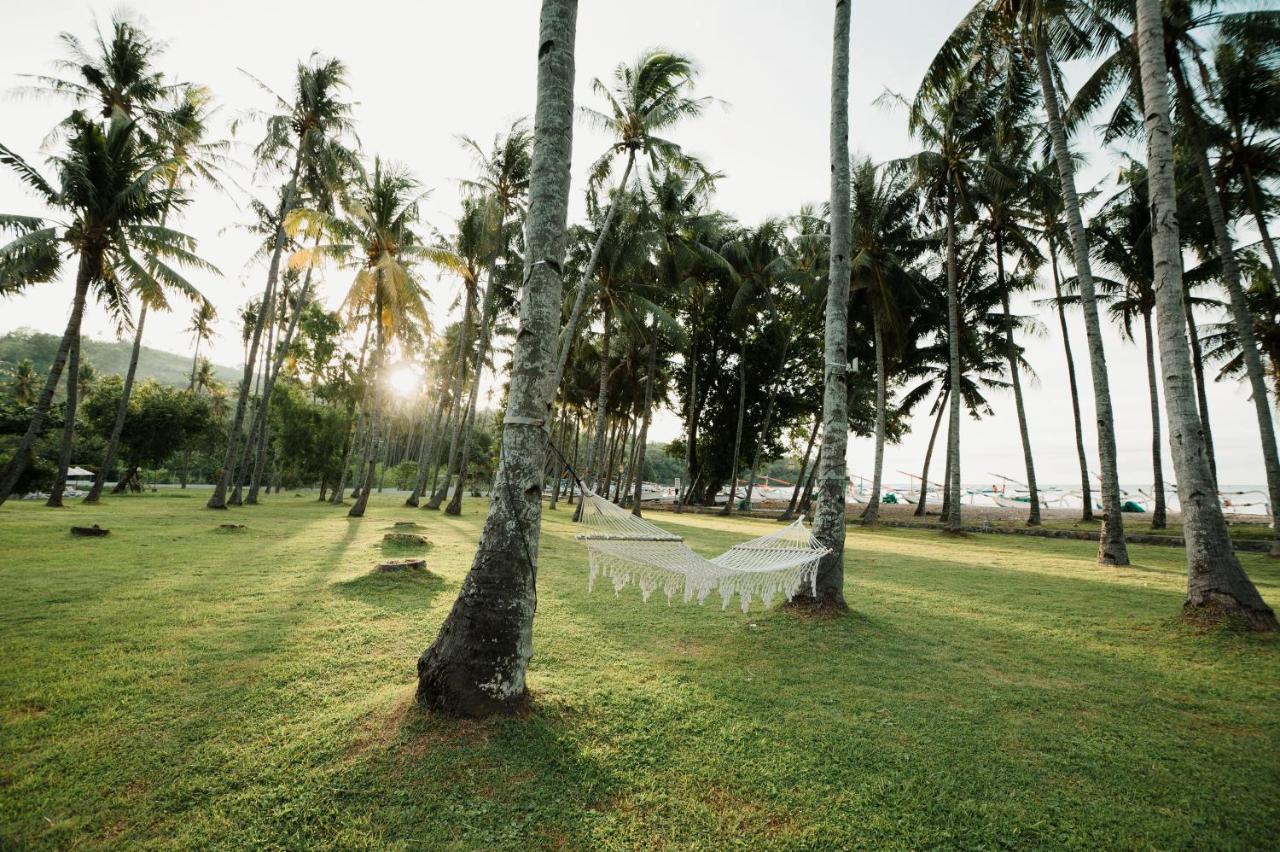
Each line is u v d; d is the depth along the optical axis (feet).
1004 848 8.66
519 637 11.73
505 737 10.71
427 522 50.49
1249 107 41.39
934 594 24.39
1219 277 51.80
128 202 40.75
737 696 13.70
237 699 12.44
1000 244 61.05
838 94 22.90
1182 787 10.18
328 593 21.40
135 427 84.89
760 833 8.89
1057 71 39.19
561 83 12.74
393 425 148.25
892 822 9.18
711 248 77.51
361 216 51.52
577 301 53.98
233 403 149.18
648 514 82.38
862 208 60.39
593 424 121.49
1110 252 56.03
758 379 92.48
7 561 25.21
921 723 12.49
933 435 84.99
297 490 129.59
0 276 37.11
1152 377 58.95
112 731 10.98
